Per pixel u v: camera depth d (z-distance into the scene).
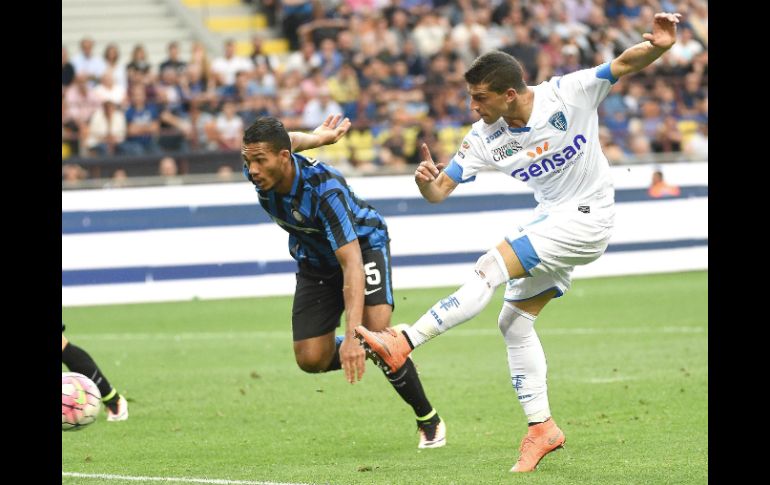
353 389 29.36
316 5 70.81
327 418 25.56
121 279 48.81
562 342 36.34
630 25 74.00
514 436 22.88
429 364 33.03
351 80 63.25
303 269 22.48
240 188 50.28
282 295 50.66
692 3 75.50
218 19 75.81
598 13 72.69
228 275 50.06
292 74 63.09
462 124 63.06
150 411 26.66
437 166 19.83
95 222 48.53
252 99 60.62
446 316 18.41
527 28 70.88
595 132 19.08
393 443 22.59
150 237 49.16
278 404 27.42
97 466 20.64
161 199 49.34
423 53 67.88
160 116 59.22
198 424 25.03
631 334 37.59
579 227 18.94
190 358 35.19
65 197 48.09
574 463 19.66
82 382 20.03
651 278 53.50
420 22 69.06
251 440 23.17
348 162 60.56
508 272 18.75
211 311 46.34
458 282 52.44
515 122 19.06
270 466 20.42
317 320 22.58
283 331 41.06
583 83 18.81
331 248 21.34
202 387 29.98
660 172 55.19
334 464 20.47
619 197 54.47
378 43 66.19
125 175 55.34
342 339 23.36
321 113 61.56
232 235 50.09
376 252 22.31
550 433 19.33
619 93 66.62
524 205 53.47
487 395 27.89
